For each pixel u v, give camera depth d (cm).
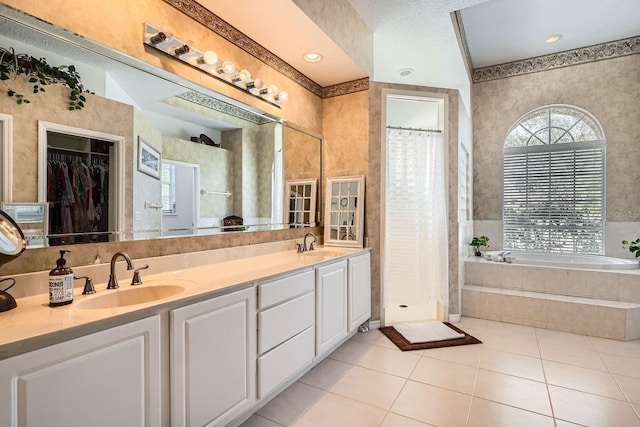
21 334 95
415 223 347
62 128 144
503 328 328
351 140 324
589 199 415
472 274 385
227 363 157
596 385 218
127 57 165
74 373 103
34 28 133
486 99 471
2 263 121
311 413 189
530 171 449
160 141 186
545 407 194
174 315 132
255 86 237
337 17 254
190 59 196
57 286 123
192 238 207
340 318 260
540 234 443
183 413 135
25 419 92
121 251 168
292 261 231
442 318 345
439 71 408
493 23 362
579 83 418
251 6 205
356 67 292
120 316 114
